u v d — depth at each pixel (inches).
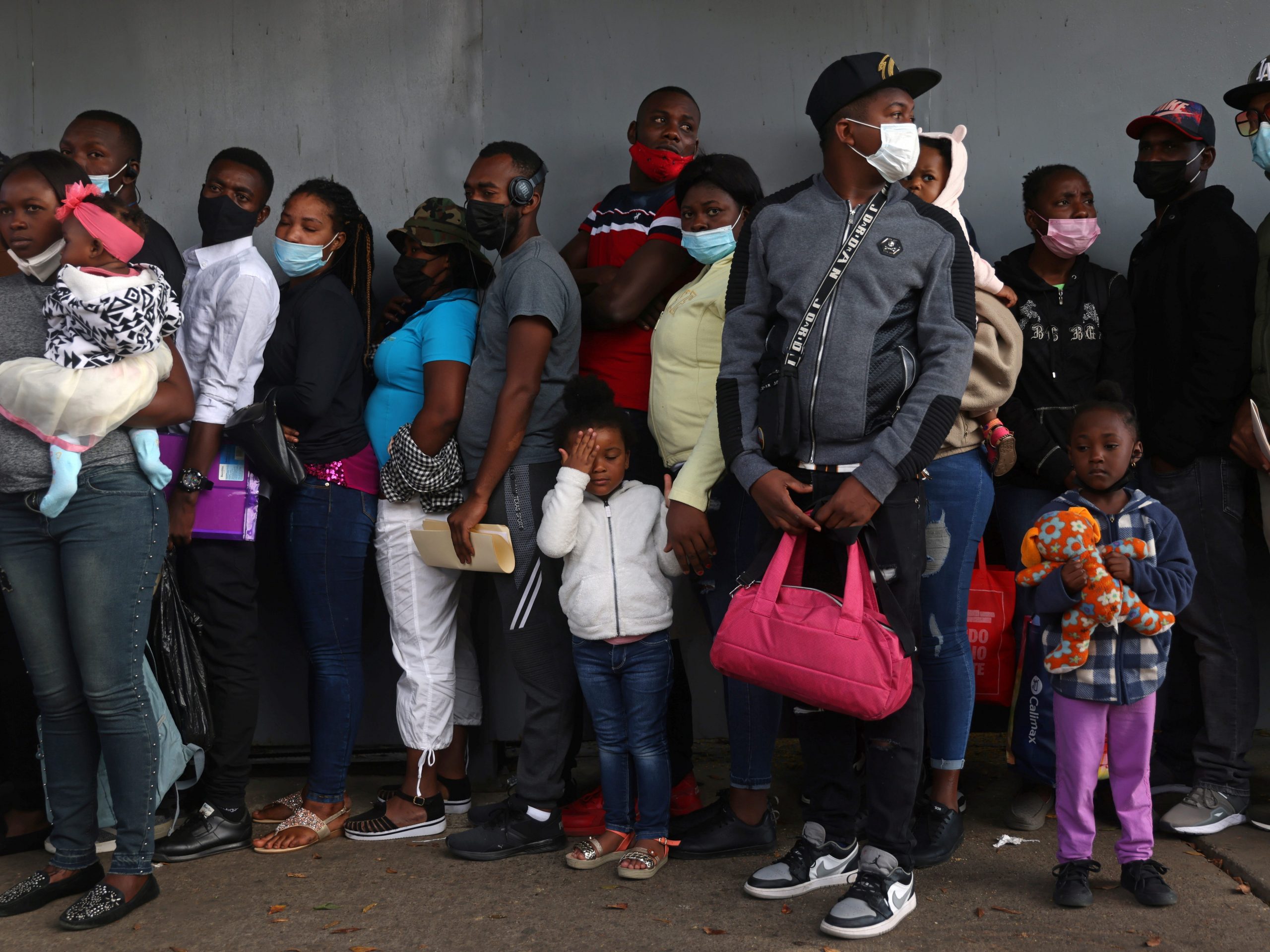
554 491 115.6
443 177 152.3
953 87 151.0
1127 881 104.8
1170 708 135.7
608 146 152.0
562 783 123.0
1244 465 128.7
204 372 124.3
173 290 125.3
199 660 115.6
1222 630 125.0
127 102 152.9
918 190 126.9
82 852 108.3
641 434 131.0
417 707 127.9
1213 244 125.2
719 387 104.2
